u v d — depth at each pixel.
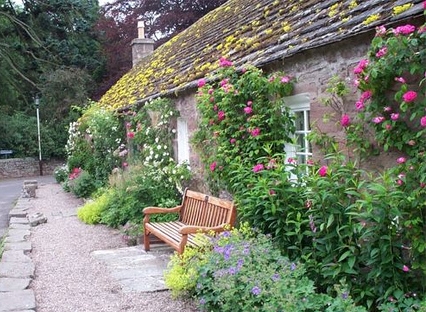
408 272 3.73
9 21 28.19
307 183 4.39
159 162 9.52
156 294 5.22
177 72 10.05
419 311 3.18
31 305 4.82
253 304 3.75
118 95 15.34
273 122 5.60
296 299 3.48
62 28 29.98
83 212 9.95
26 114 29.30
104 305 4.95
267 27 6.93
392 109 3.95
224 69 6.41
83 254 7.13
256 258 4.21
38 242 8.01
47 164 27.64
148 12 26.64
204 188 7.89
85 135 16.83
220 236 5.10
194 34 12.34
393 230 3.72
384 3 4.38
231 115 6.12
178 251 5.70
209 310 4.45
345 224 4.09
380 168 4.20
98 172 14.01
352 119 4.48
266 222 4.90
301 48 4.95
